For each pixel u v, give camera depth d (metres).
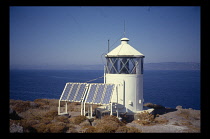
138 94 26.75
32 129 18.33
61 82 133.62
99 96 23.50
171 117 25.84
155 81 147.50
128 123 22.91
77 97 24.95
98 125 20.27
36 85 113.56
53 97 66.50
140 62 27.02
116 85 26.34
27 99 61.50
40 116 23.88
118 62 26.94
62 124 20.17
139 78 26.91
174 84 121.38
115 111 25.48
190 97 67.75
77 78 174.38
